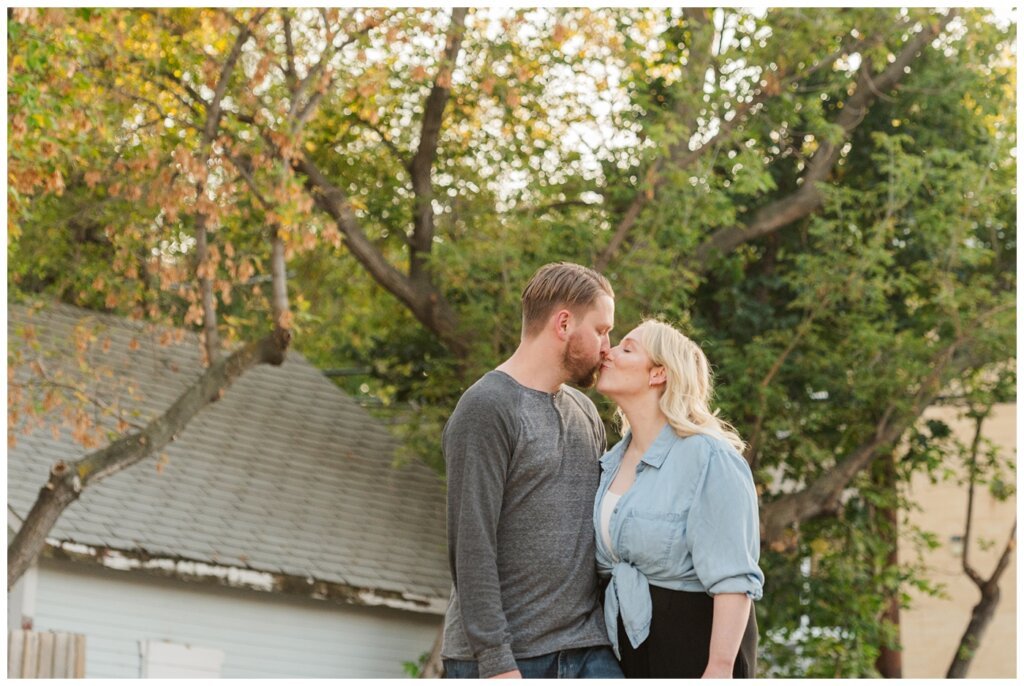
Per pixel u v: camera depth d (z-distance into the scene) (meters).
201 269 11.39
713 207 13.50
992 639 21.45
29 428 11.02
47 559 11.54
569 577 4.29
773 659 15.38
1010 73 15.88
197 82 12.39
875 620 15.47
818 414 14.94
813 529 15.88
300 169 15.23
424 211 15.37
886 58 14.73
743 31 14.91
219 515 12.96
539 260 13.60
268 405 15.29
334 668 13.12
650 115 14.89
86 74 11.23
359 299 18.92
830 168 15.97
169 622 12.16
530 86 14.47
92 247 13.73
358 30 12.05
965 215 14.62
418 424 14.93
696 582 4.22
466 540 4.20
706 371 4.49
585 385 4.55
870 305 14.61
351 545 13.52
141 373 14.54
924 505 21.86
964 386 15.90
